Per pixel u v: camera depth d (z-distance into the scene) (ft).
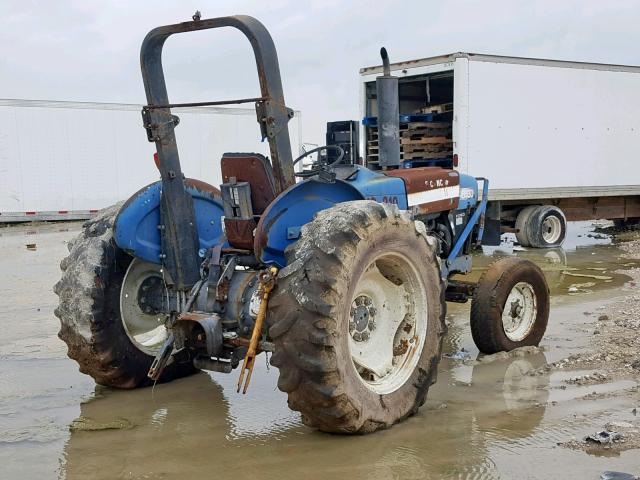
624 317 24.50
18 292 33.63
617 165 50.47
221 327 15.80
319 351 13.43
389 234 14.94
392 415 14.98
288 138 16.05
